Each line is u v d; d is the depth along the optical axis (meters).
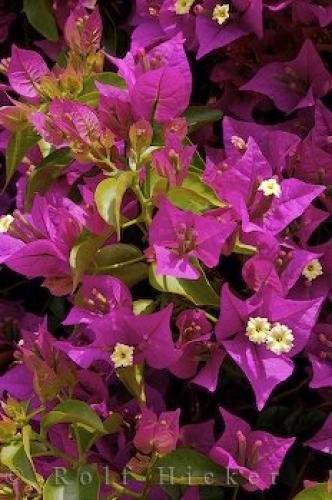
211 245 0.68
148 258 0.69
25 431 0.68
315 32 0.76
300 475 0.72
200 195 0.69
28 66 0.75
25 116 0.73
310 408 0.73
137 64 0.74
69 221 0.70
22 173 0.78
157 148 0.70
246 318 0.68
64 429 0.71
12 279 0.82
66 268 0.71
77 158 0.69
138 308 0.70
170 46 0.72
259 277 0.69
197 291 0.68
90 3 0.80
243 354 0.68
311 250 0.71
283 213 0.70
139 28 0.78
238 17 0.75
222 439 0.69
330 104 0.78
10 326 0.80
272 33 0.77
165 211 0.68
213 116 0.75
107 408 0.72
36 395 0.72
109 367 0.73
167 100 0.72
